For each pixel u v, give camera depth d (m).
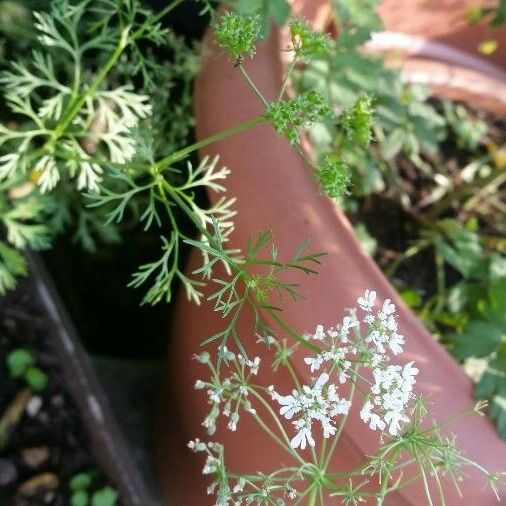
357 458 0.17
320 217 0.17
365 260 0.17
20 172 0.21
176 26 0.27
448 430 0.16
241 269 0.16
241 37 0.15
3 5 0.22
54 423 0.25
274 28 0.19
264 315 0.17
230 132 0.16
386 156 0.25
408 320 0.17
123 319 0.29
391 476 0.16
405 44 0.25
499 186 0.28
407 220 0.26
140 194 0.25
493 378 0.17
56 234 0.27
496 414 0.17
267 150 0.18
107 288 0.28
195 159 0.24
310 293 0.17
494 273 0.24
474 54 0.26
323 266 0.17
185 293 0.21
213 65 0.20
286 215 0.17
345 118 0.16
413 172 0.27
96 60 0.24
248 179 0.18
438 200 0.27
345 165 0.16
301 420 0.15
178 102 0.26
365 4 0.21
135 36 0.18
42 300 0.25
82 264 0.28
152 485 0.26
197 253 0.20
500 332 0.19
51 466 0.24
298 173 0.18
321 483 0.15
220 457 0.16
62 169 0.21
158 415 0.26
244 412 0.19
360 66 0.21
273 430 0.18
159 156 0.24
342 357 0.15
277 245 0.17
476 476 0.16
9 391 0.25
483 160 0.27
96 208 0.24
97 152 0.22
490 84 0.26
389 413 0.15
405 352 0.17
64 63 0.23
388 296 0.17
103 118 0.19
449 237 0.26
